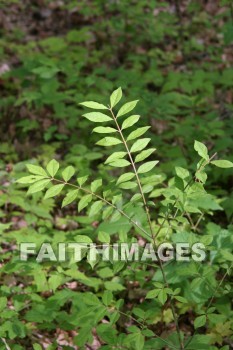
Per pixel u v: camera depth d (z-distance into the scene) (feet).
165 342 9.76
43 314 10.95
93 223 15.40
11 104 20.72
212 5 30.96
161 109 17.71
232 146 16.69
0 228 12.76
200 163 9.12
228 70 22.03
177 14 29.84
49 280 11.24
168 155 16.89
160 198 16.39
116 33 27.50
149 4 26.45
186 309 12.17
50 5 30.83
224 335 11.43
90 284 12.07
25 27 29.01
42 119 20.33
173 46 27.12
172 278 11.45
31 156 18.60
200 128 17.39
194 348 9.82
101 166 16.37
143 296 13.01
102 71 20.26
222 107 21.17
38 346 10.31
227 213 13.82
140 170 9.12
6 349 10.62
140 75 22.40
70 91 19.29
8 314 10.64
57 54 25.05
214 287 10.65
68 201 9.01
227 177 17.20
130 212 12.32
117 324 12.54
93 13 27.73
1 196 14.49
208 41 27.66
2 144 18.67
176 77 21.40
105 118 8.81
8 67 24.41
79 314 9.99
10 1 29.45
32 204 14.64
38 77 21.13
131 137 8.96
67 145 19.04
